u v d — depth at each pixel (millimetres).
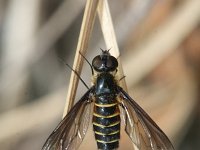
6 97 123
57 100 119
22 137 118
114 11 126
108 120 102
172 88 122
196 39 122
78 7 125
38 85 125
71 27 129
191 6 116
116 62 98
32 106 119
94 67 102
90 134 117
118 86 102
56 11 125
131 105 101
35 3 123
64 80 127
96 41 127
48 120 118
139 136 100
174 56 123
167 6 122
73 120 99
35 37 123
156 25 122
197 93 123
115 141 102
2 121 117
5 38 124
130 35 123
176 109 121
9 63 123
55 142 97
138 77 118
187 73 123
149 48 118
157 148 98
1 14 125
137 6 125
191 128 122
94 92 102
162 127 120
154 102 121
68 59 128
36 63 125
